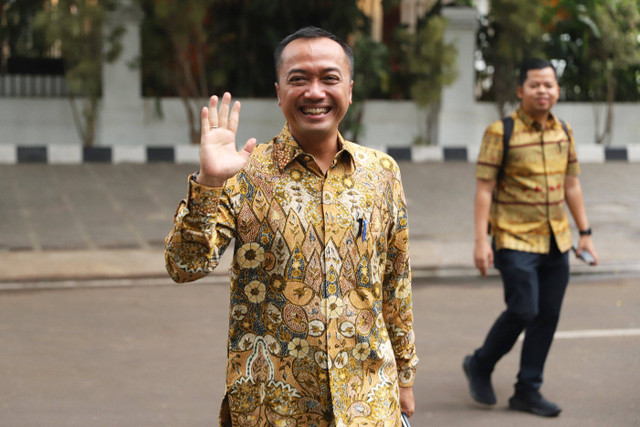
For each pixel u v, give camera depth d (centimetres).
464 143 1680
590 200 1266
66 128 1586
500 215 500
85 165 1470
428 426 488
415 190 1311
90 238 987
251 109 1639
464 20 1647
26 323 686
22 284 808
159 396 532
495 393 547
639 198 1287
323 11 1634
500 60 1670
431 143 1688
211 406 517
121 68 1568
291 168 258
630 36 1677
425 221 1111
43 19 1466
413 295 798
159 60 1605
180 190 1277
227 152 238
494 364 521
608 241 1029
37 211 1112
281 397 255
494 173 497
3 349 618
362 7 1677
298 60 253
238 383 259
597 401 532
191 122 1573
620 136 1753
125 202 1182
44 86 1591
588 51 1706
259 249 255
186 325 688
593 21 1677
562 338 669
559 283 502
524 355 512
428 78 1616
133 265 881
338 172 261
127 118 1580
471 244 1001
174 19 1492
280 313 254
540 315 507
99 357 604
